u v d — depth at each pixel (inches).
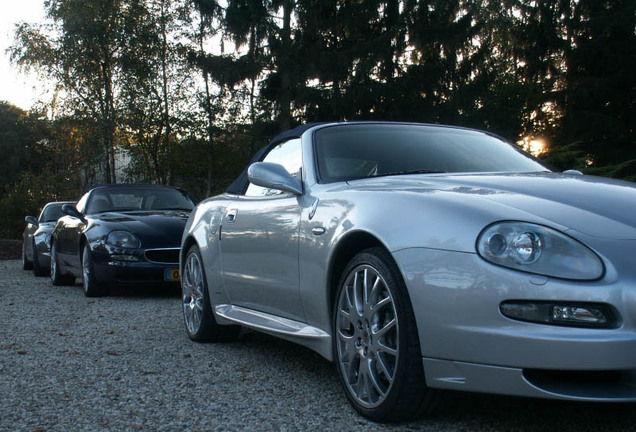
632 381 85.0
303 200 128.2
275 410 110.5
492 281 87.1
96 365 147.7
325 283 115.3
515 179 111.7
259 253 141.4
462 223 93.1
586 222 89.9
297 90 876.0
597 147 892.6
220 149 991.0
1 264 576.1
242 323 148.9
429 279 93.1
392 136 142.6
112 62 979.9
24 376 137.9
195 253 177.9
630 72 907.4
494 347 86.6
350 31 940.0
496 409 106.0
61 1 976.9
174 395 121.3
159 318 220.5
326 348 117.3
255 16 882.8
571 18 934.4
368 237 107.3
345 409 110.1
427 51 940.0
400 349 96.7
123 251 276.1
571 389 85.2
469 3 1041.5
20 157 2271.2
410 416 100.0
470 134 152.9
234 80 884.6
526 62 973.8
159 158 978.1
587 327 82.5
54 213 464.4
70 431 101.3
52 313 235.8
